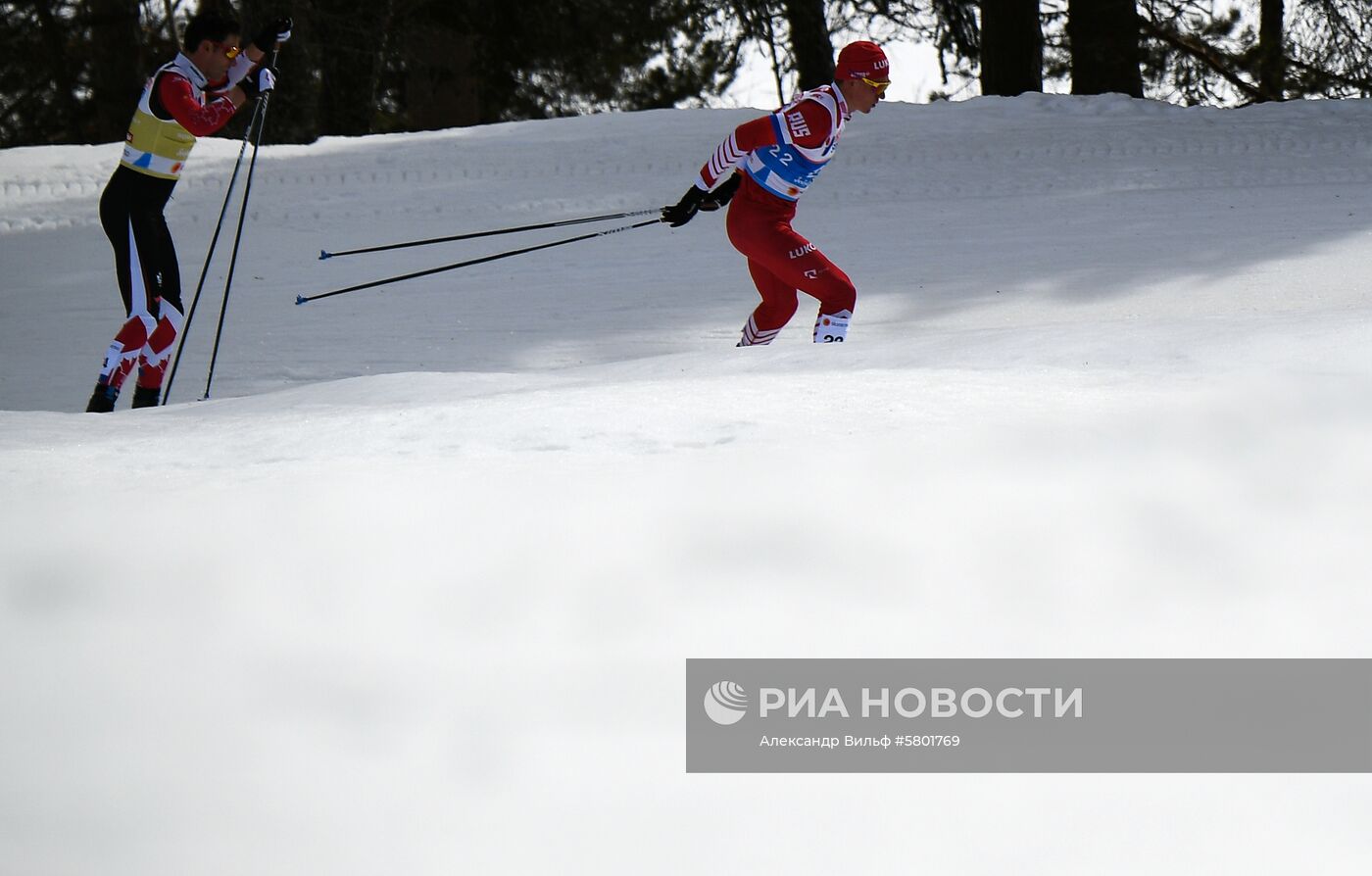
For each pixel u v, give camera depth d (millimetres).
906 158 11531
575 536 1696
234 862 867
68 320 8211
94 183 11312
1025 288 7391
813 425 2582
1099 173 10812
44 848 885
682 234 9562
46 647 1305
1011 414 2537
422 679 1172
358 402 4152
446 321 7676
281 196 10711
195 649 1279
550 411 2941
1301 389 2500
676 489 1968
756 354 4172
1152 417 2309
